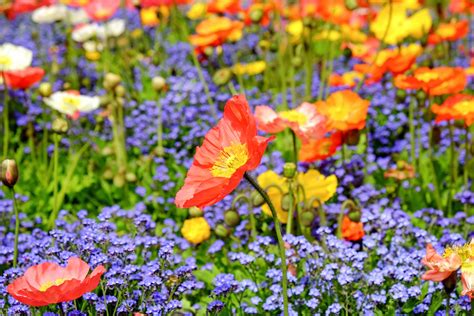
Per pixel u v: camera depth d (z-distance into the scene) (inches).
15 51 76.7
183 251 69.1
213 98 87.1
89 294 60.1
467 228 68.4
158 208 74.4
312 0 86.0
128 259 64.3
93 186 76.7
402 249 65.7
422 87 71.0
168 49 97.6
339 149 77.8
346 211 70.2
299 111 69.4
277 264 64.4
